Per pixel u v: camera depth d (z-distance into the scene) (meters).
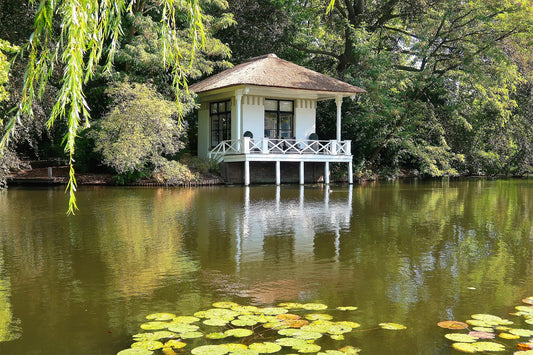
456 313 4.14
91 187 17.23
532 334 3.51
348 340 3.53
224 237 7.62
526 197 14.89
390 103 23.52
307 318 3.90
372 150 26.16
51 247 6.83
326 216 10.07
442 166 26.11
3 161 14.35
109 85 18.92
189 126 25.33
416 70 26.61
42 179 18.05
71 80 2.86
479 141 27.09
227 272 5.51
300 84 20.00
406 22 27.36
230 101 21.52
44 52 3.09
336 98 21.45
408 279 5.25
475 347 3.27
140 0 20.45
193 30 3.50
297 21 29.16
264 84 19.17
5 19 17.70
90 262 5.96
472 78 23.31
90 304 4.38
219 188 17.61
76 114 2.84
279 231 8.19
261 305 4.34
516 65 24.05
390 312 4.16
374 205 12.25
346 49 27.02
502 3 23.02
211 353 3.14
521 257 6.34
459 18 23.81
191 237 7.60
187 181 18.88
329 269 5.67
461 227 8.77
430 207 11.95
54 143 20.45
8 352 3.38
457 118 24.14
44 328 3.81
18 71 14.30
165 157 20.42
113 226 8.60
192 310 4.20
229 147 20.69
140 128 17.17
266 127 21.45
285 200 13.32
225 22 21.55
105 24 3.20
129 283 5.06
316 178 22.34
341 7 26.47
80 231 8.09
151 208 11.21
